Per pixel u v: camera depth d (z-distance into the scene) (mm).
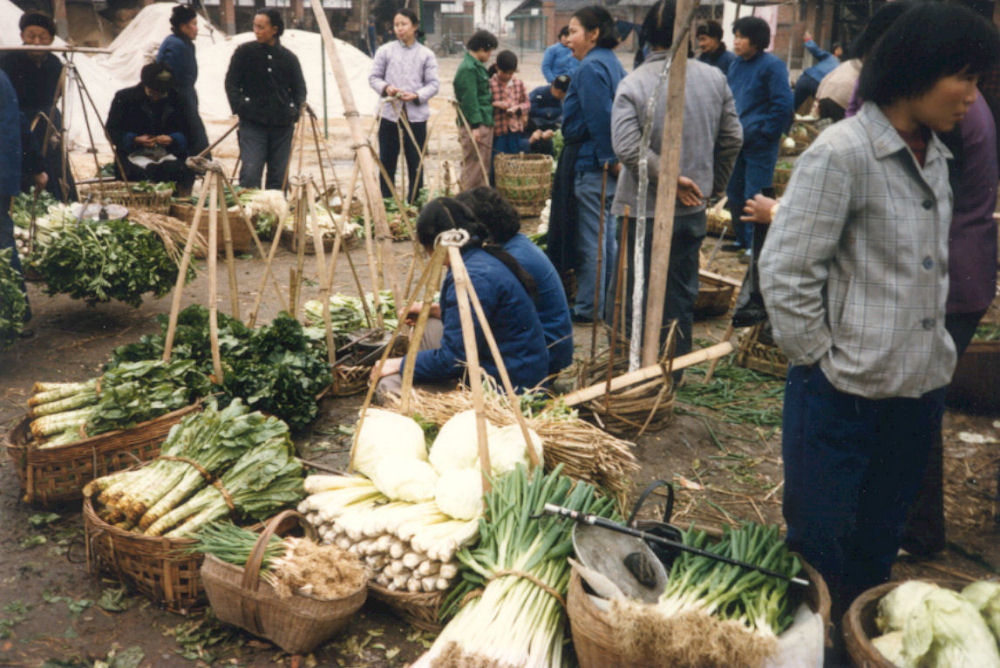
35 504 3578
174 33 9109
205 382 3932
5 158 5152
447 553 2695
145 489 3086
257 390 4039
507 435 3180
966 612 2250
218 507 3045
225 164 13070
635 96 4398
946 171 2334
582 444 3279
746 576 2461
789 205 2291
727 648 2195
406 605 2830
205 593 2941
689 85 4379
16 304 5035
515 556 2672
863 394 2336
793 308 2312
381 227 5066
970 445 4227
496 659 2420
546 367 4121
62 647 2760
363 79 19719
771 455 4203
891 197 2232
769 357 5117
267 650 2779
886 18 2725
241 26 30344
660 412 4305
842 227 2275
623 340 4594
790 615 2486
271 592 2641
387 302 5465
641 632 2207
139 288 5832
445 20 43500
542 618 2535
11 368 5141
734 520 3598
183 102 8508
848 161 2219
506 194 9867
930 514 3229
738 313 3367
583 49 5598
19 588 3057
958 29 2059
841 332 2344
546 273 4418
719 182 4781
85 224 5883
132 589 3061
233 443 3184
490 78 10727
